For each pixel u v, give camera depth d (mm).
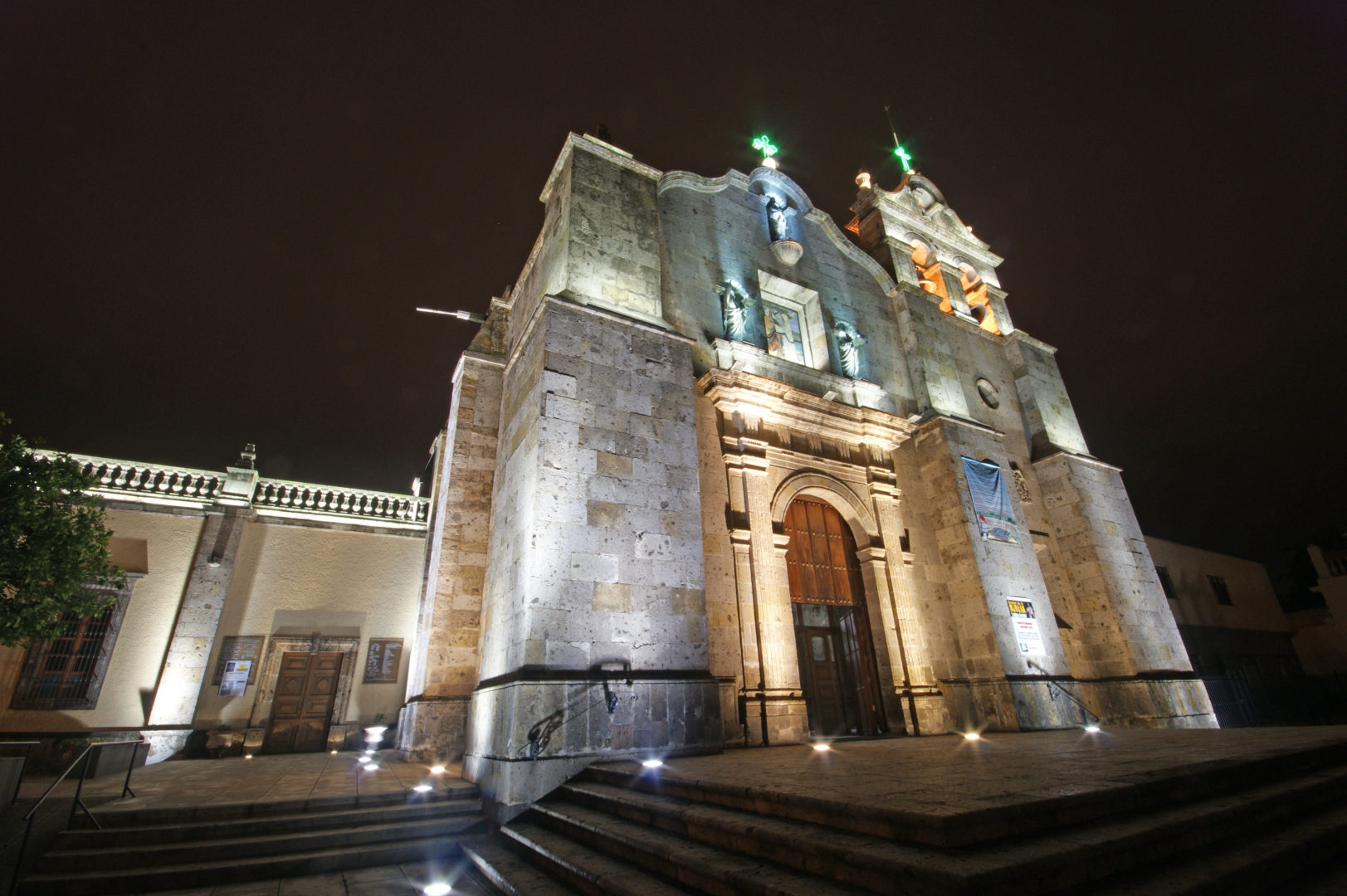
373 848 8039
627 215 14969
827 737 13953
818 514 16250
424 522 20406
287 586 18172
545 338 11969
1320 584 32625
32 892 6641
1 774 6656
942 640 16016
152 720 15375
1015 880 3822
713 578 12930
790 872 4930
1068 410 22344
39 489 11211
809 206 19922
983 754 8758
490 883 7289
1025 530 18141
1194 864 4566
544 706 9273
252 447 19078
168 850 7348
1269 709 25641
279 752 16828
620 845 6602
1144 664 17859
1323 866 4984
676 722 10188
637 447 12000
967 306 23016
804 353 18422
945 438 17781
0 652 14672
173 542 17156
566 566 10375
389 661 18609
